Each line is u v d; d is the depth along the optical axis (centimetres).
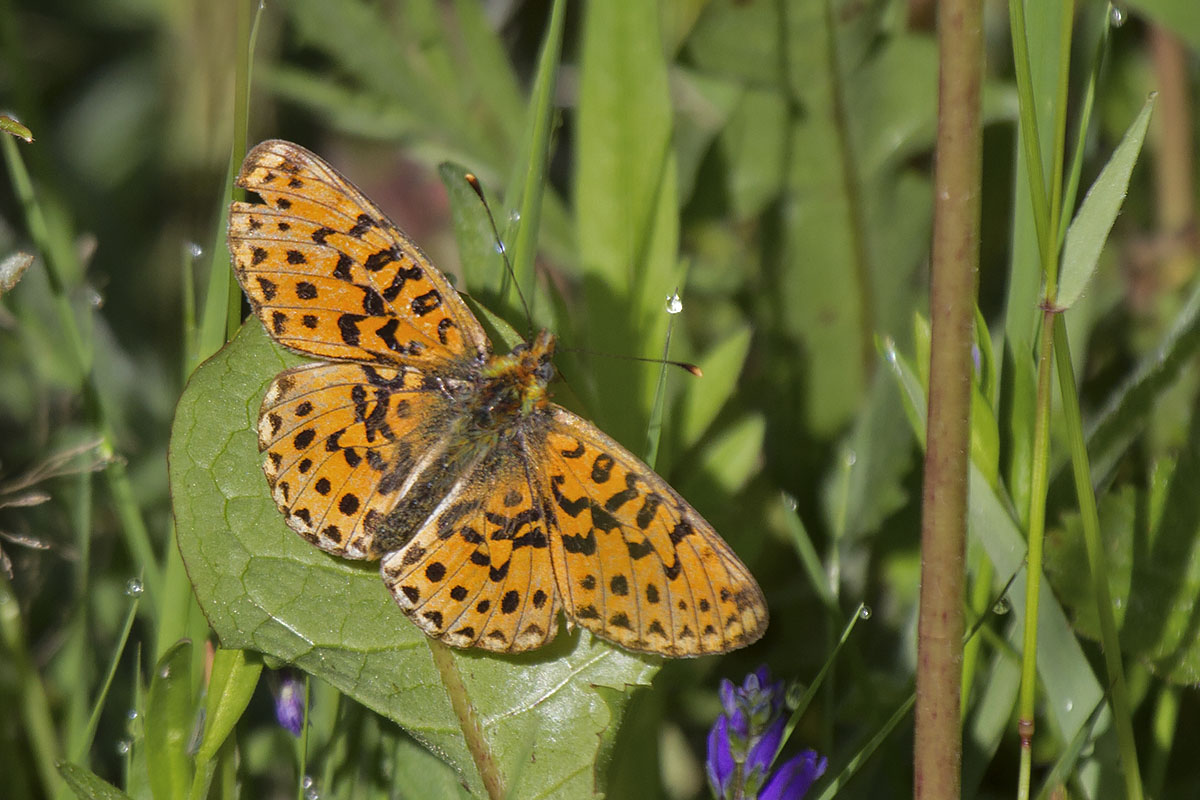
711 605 41
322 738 43
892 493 45
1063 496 43
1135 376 43
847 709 44
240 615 42
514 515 42
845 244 46
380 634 42
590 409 44
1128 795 42
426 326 42
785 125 46
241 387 42
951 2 40
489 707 42
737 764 42
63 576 45
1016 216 43
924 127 46
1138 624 43
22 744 44
